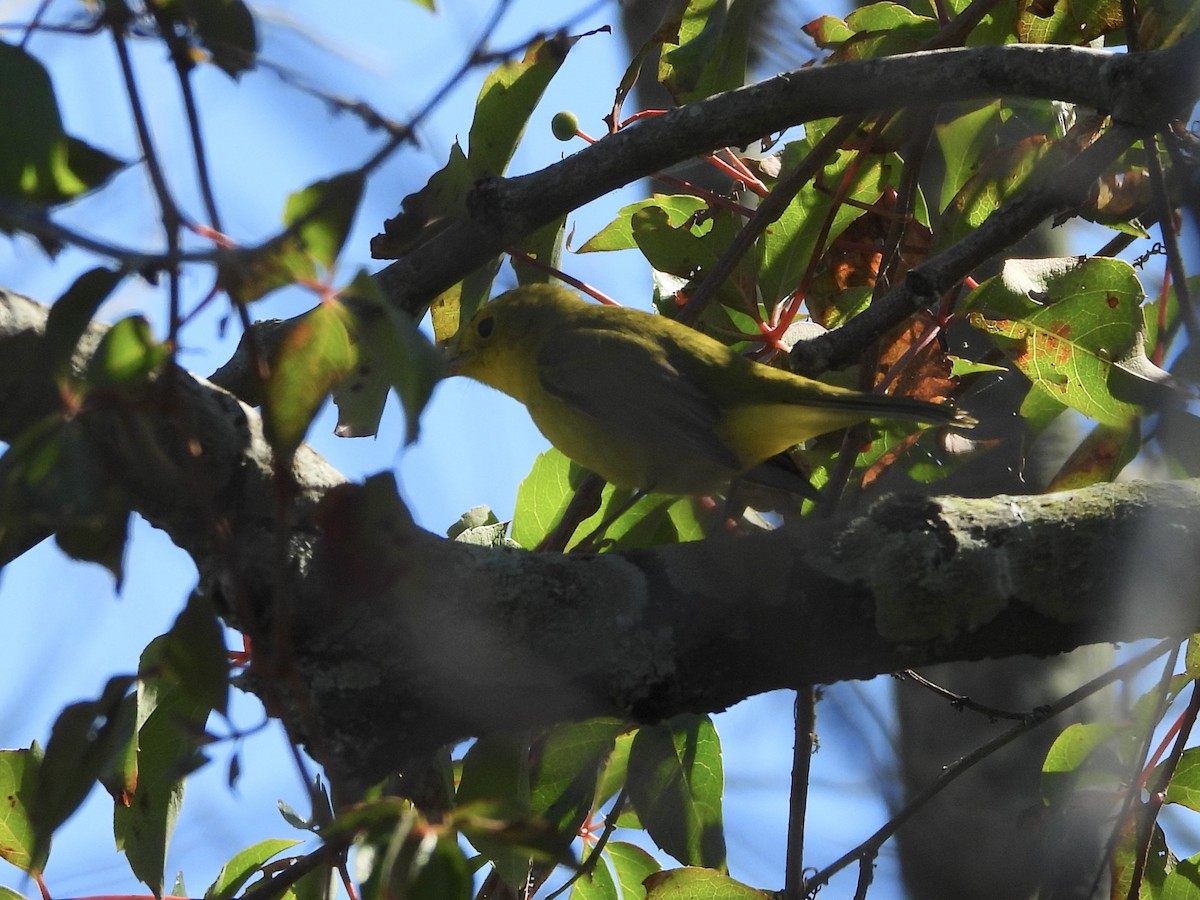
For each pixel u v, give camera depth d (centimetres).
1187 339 665
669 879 633
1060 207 661
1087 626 541
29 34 358
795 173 736
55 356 348
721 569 534
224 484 480
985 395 898
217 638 375
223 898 535
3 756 567
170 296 346
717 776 688
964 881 884
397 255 735
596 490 746
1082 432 917
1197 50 595
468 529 737
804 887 676
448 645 510
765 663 533
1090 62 630
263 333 688
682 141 691
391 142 365
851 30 818
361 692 505
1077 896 706
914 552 534
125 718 506
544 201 702
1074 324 701
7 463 319
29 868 537
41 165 352
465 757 622
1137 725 696
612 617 526
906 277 681
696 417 791
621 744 782
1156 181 664
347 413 711
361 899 432
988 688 920
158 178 354
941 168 921
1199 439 691
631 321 864
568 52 708
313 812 379
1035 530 541
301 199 358
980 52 658
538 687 521
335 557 383
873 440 805
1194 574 533
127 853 570
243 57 386
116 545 344
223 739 362
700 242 800
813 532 545
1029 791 892
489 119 735
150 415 389
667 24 714
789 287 824
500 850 591
